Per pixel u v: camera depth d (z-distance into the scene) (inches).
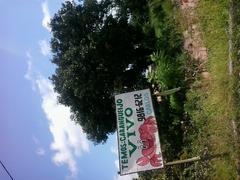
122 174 393.1
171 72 487.2
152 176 510.0
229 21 407.8
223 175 373.4
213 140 401.7
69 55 619.5
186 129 459.8
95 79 615.2
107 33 617.3
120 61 628.1
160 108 519.5
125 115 416.5
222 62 420.5
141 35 636.7
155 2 589.0
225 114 390.3
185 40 499.8
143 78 639.8
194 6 503.5
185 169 434.0
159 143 394.0
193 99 448.1
